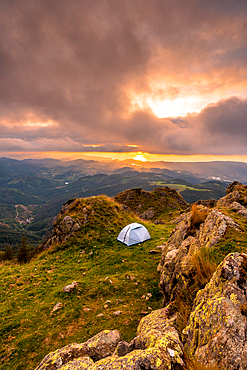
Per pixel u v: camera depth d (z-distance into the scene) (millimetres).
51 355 3871
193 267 6012
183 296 5395
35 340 7633
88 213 23422
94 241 19594
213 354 2816
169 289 7441
